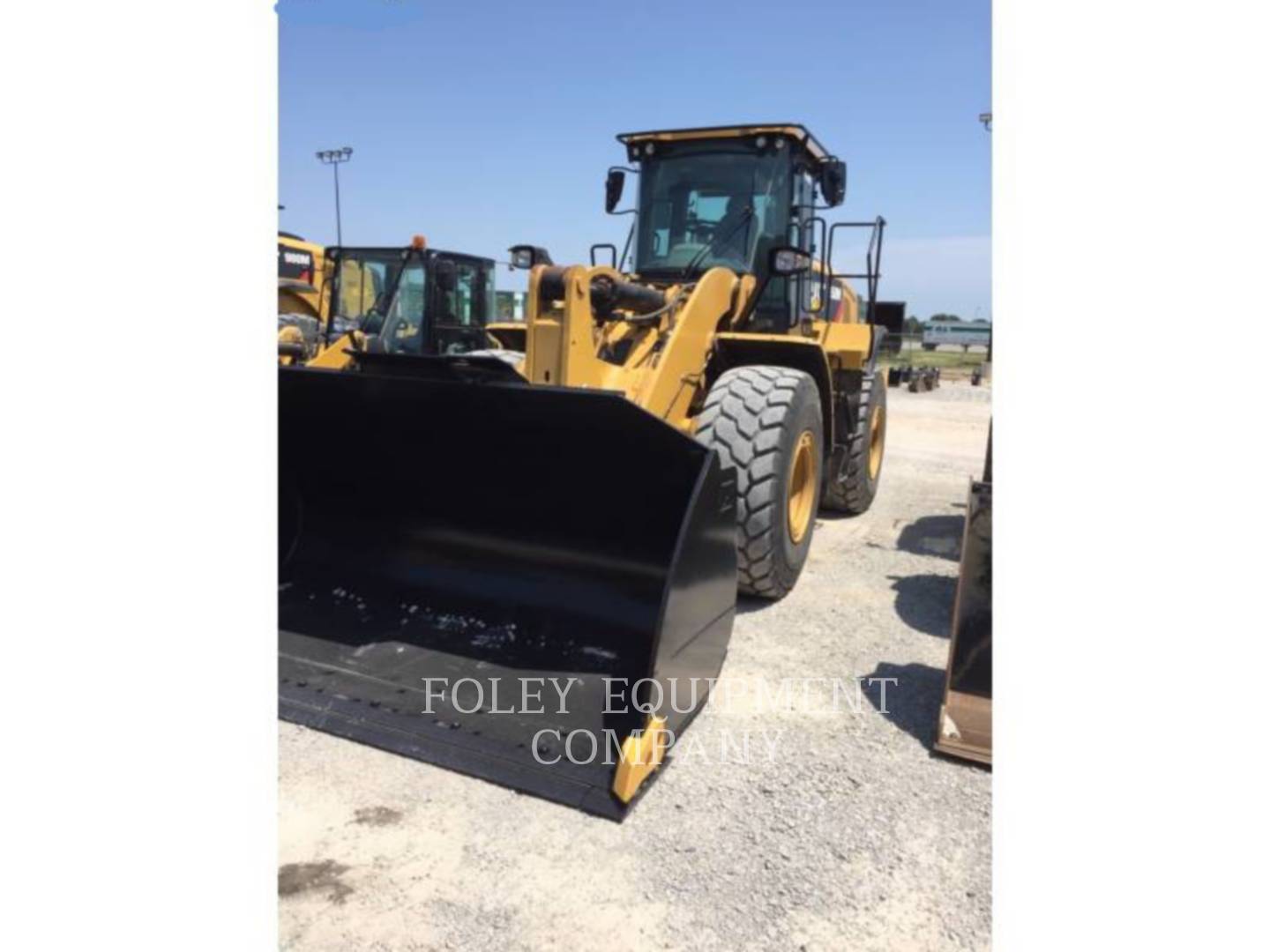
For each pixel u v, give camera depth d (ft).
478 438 10.98
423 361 10.05
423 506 12.37
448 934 6.79
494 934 6.81
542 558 11.78
